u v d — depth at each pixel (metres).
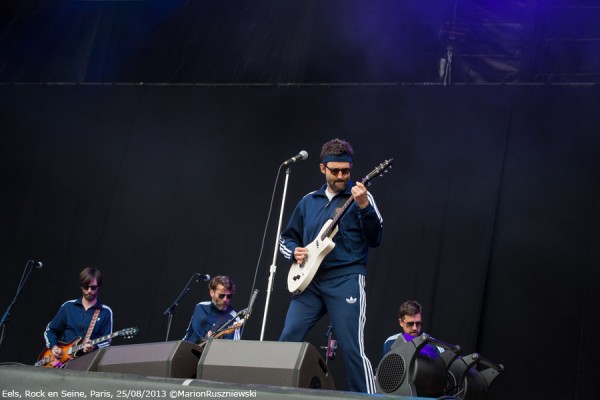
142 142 7.35
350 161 3.71
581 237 5.95
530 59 6.45
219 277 5.44
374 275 6.32
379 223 3.50
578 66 6.35
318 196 3.80
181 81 7.46
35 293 7.10
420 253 6.26
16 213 7.39
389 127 6.68
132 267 6.98
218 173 7.06
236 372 2.69
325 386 2.73
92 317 5.64
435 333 6.00
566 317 5.82
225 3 7.53
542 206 6.11
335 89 6.95
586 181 6.05
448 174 6.39
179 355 2.88
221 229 6.89
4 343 6.97
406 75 6.78
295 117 6.99
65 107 7.64
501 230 6.16
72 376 2.70
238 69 7.33
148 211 7.12
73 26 7.84
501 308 5.99
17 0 7.91
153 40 7.63
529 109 6.35
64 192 7.38
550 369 5.74
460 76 6.62
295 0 7.32
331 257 3.58
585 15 6.42
